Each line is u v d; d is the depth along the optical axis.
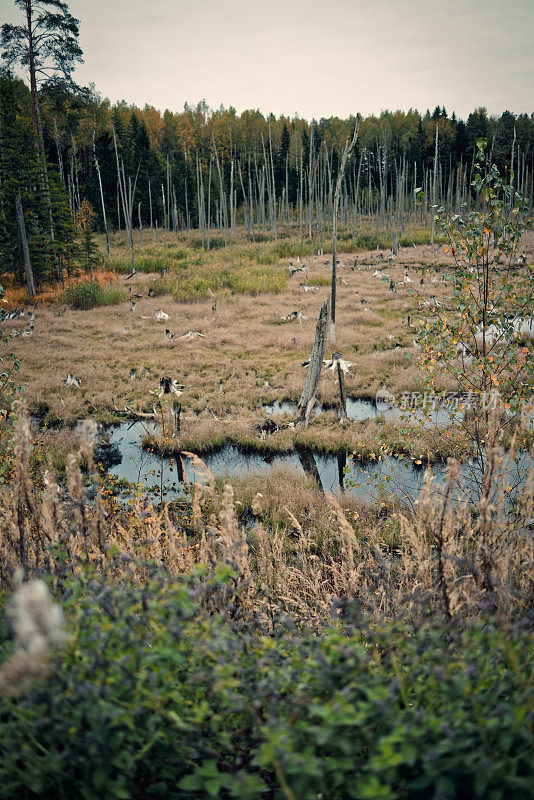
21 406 3.49
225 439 14.07
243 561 3.41
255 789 1.64
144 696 1.93
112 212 74.25
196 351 23.88
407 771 1.79
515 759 1.55
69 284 37.22
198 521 4.36
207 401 17.34
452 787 1.53
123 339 26.06
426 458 9.88
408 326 26.23
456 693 1.82
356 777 1.79
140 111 101.25
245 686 2.04
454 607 2.86
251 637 2.66
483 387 6.73
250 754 2.10
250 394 17.98
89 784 1.69
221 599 3.18
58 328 27.62
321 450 13.08
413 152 90.38
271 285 37.41
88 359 22.59
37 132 34.12
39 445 11.36
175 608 2.15
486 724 1.68
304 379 19.19
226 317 30.23
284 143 88.94
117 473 11.84
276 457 12.98
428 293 33.09
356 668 2.02
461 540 4.21
